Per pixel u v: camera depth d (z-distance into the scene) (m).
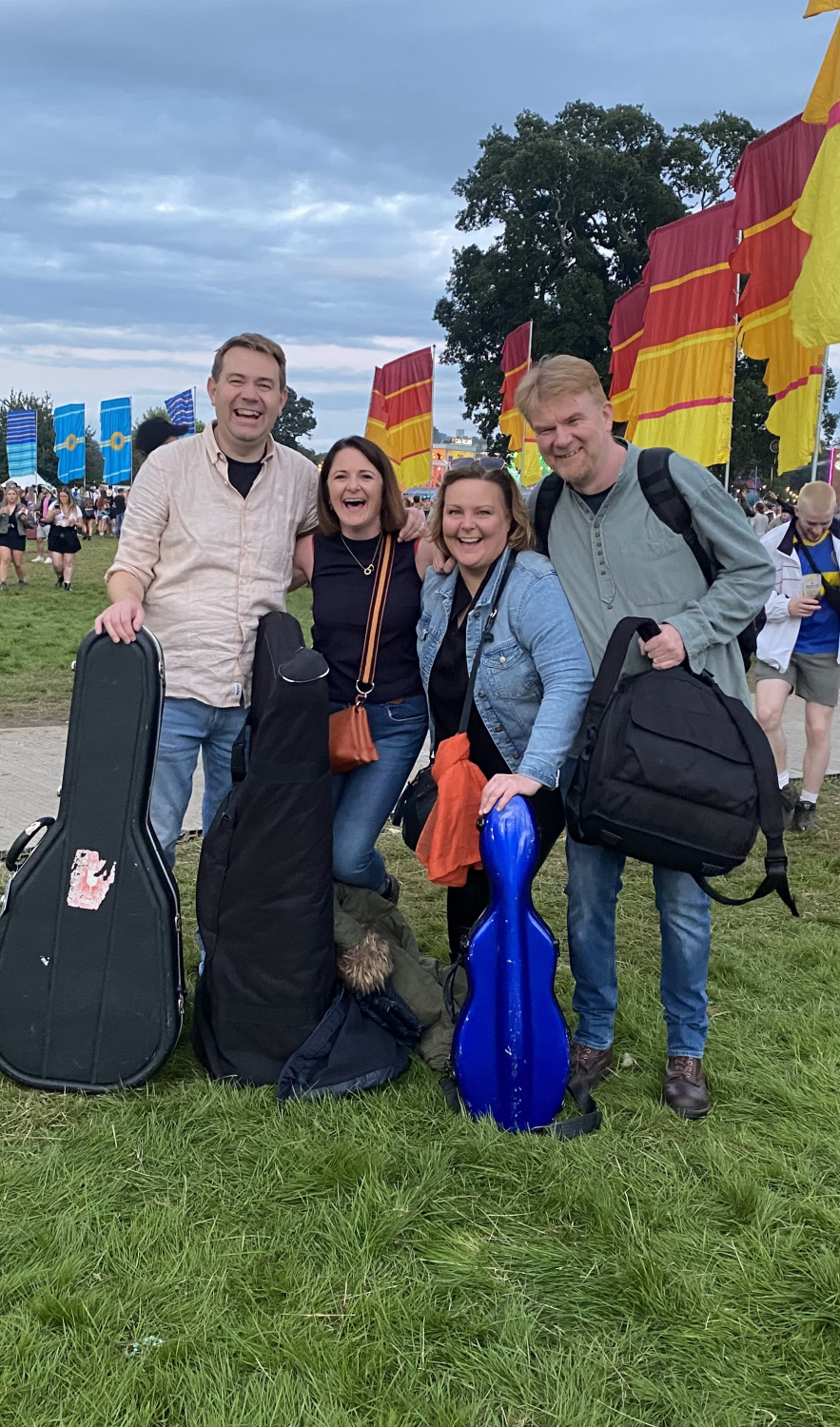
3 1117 2.63
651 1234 2.22
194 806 5.49
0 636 11.69
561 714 2.58
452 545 2.68
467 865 2.71
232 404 2.86
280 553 3.12
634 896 4.50
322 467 2.96
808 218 5.81
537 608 2.66
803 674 5.37
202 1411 1.75
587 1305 2.04
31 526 31.95
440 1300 2.04
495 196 36.84
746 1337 1.97
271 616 3.03
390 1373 1.86
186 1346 1.88
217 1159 2.46
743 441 33.44
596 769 2.47
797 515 5.20
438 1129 2.62
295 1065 2.71
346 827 3.05
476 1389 1.83
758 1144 2.60
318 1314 1.98
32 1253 2.11
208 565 3.03
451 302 39.28
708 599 2.55
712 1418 1.79
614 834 2.49
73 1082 2.76
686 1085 2.78
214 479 3.01
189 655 3.07
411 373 16.91
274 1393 1.79
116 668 2.71
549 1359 1.89
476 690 2.75
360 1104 2.70
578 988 2.94
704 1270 2.13
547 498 2.79
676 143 35.97
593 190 35.06
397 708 3.04
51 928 2.74
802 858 5.00
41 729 7.16
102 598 16.48
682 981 2.76
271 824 2.65
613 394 11.10
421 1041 2.99
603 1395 1.83
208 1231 2.19
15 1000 2.75
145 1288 2.01
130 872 2.73
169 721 3.09
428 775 2.88
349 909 3.09
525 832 2.52
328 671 2.74
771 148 7.35
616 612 2.67
